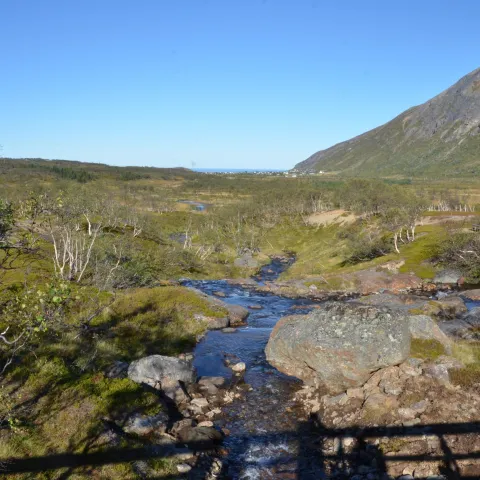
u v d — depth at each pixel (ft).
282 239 315.78
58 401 44.96
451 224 222.48
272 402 54.34
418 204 241.35
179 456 40.37
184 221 337.93
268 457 42.27
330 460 40.86
